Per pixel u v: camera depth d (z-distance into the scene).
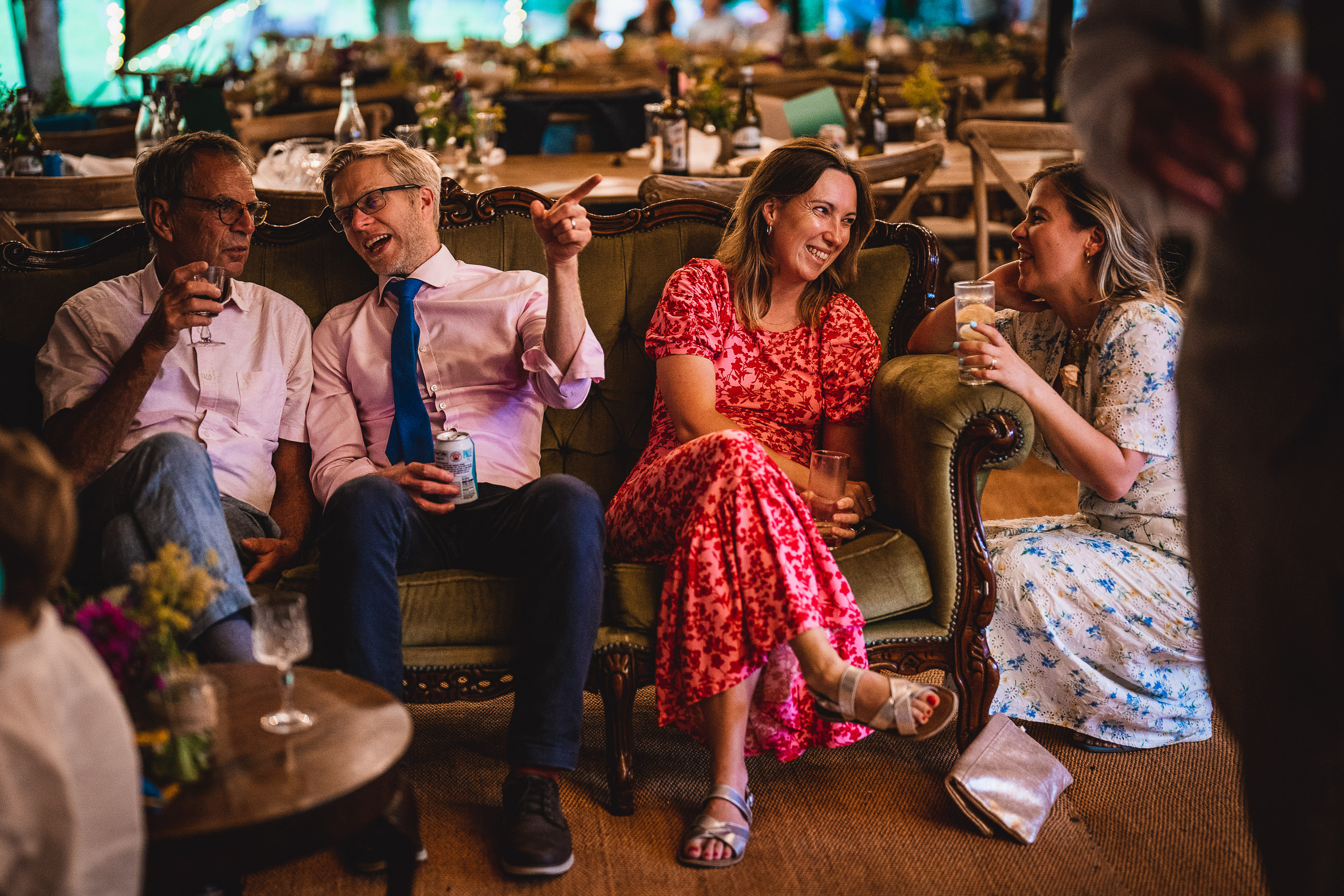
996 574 2.11
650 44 8.06
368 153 2.21
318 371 2.27
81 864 1.01
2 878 0.97
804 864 1.81
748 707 1.85
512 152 5.53
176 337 1.92
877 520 2.21
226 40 6.91
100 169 3.95
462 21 10.91
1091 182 2.02
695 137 4.42
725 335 2.24
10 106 3.64
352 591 1.80
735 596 1.82
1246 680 1.22
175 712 1.24
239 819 1.18
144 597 1.31
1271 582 1.17
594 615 1.86
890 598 1.98
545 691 1.83
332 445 2.20
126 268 2.31
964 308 1.95
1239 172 1.07
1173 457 2.04
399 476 2.01
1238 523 1.20
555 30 10.95
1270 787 1.23
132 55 5.27
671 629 1.87
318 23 10.05
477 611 1.92
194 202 2.10
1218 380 1.20
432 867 1.81
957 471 1.98
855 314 2.29
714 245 2.45
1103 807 1.97
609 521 2.10
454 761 2.15
